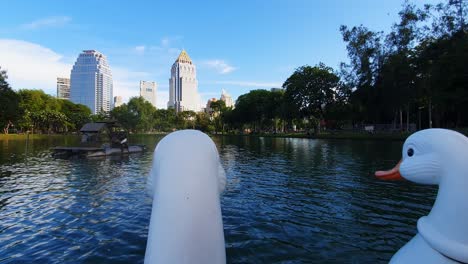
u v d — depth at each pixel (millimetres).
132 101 78500
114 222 6543
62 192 9609
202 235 1429
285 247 5055
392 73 32062
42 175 13180
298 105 49562
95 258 4766
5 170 14773
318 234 5633
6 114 38781
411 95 32344
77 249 5121
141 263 4598
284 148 27250
